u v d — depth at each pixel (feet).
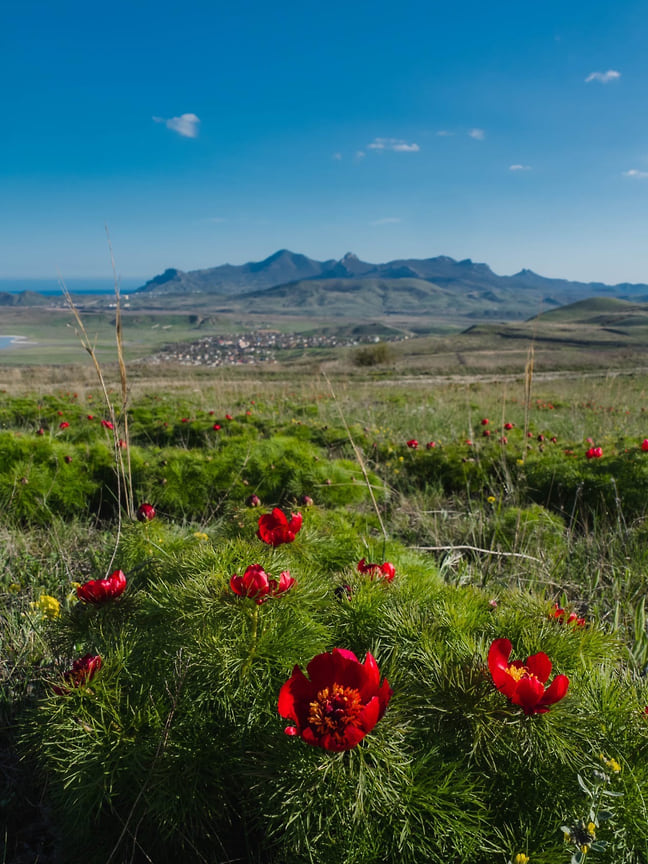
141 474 18.47
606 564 12.83
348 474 19.38
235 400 43.57
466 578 11.83
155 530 10.69
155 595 6.93
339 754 4.39
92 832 5.80
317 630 5.99
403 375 136.87
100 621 6.86
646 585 11.57
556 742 4.76
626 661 8.40
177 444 27.30
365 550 10.17
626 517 17.33
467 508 18.70
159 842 5.65
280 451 20.29
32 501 16.48
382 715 4.31
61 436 27.09
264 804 4.83
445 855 4.58
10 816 6.70
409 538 15.71
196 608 6.04
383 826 4.64
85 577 12.51
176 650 5.87
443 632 6.38
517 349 311.88
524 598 7.50
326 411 36.76
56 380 82.38
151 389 54.54
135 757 5.32
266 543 7.96
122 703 5.85
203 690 5.60
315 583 6.85
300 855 4.65
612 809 4.64
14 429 30.17
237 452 20.01
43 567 13.04
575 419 34.71
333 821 4.62
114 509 17.93
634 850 4.56
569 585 12.14
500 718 4.83
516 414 37.76
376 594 6.88
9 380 76.43
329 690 4.46
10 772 7.36
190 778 5.28
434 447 23.39
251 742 5.43
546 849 4.58
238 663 5.52
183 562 7.66
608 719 5.29
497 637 6.52
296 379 107.55
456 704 5.01
